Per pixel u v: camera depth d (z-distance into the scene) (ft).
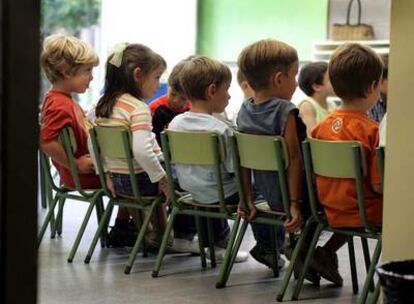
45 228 17.42
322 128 12.98
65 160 15.76
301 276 13.16
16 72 6.71
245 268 15.42
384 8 30.55
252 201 13.82
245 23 34.58
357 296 13.37
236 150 13.57
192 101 14.71
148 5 35.09
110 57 15.67
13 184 6.84
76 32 34.40
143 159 14.80
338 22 31.99
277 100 13.52
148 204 15.31
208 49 35.47
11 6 6.61
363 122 12.55
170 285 14.03
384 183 11.00
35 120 6.89
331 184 12.45
